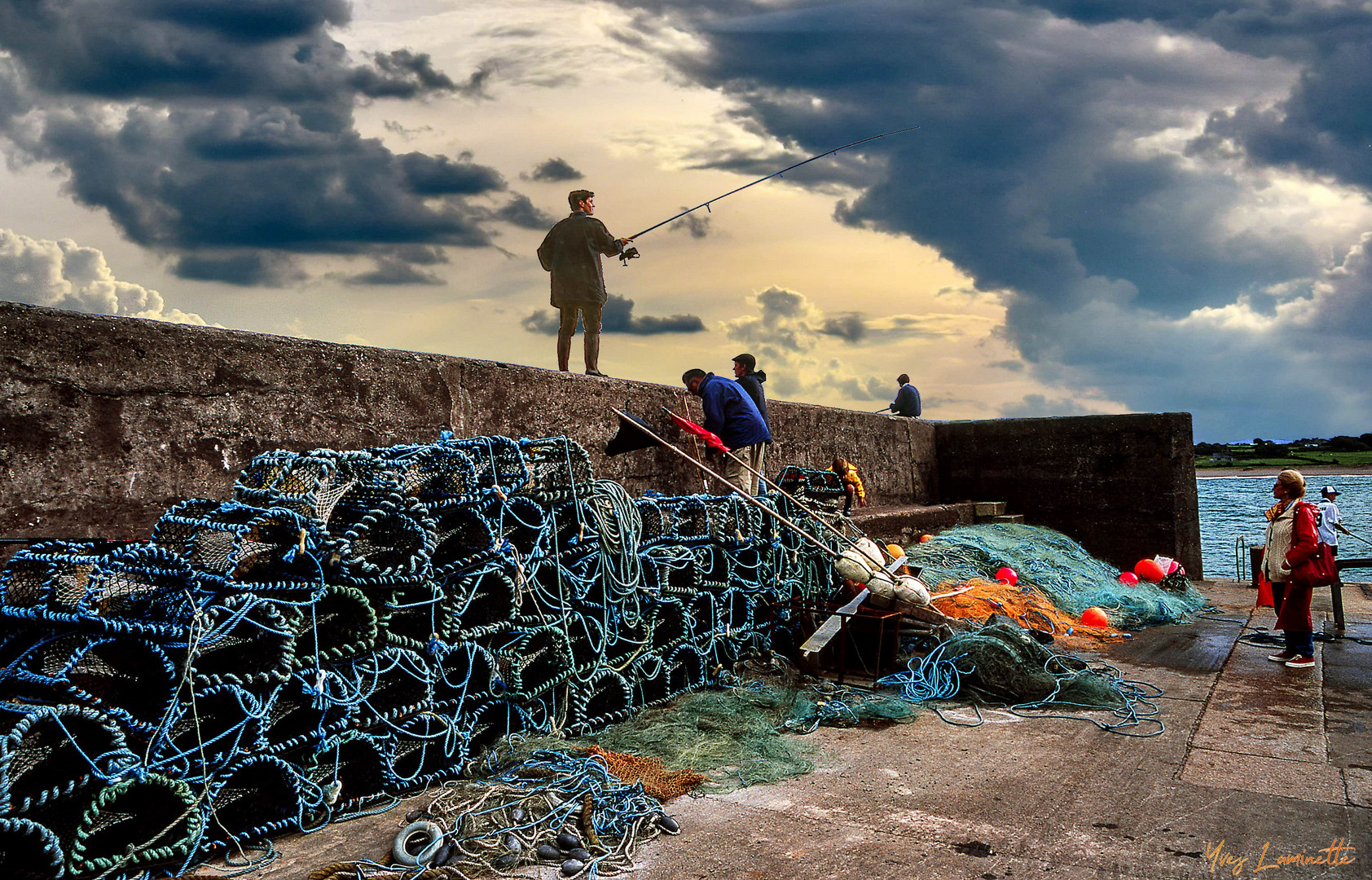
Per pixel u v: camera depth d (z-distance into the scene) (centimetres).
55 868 264
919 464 1286
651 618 490
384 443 521
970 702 521
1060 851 314
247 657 325
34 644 296
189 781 294
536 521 429
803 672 570
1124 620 815
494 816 328
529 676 444
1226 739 447
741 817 347
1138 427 1210
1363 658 654
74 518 383
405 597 373
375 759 360
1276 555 638
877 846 320
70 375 384
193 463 427
